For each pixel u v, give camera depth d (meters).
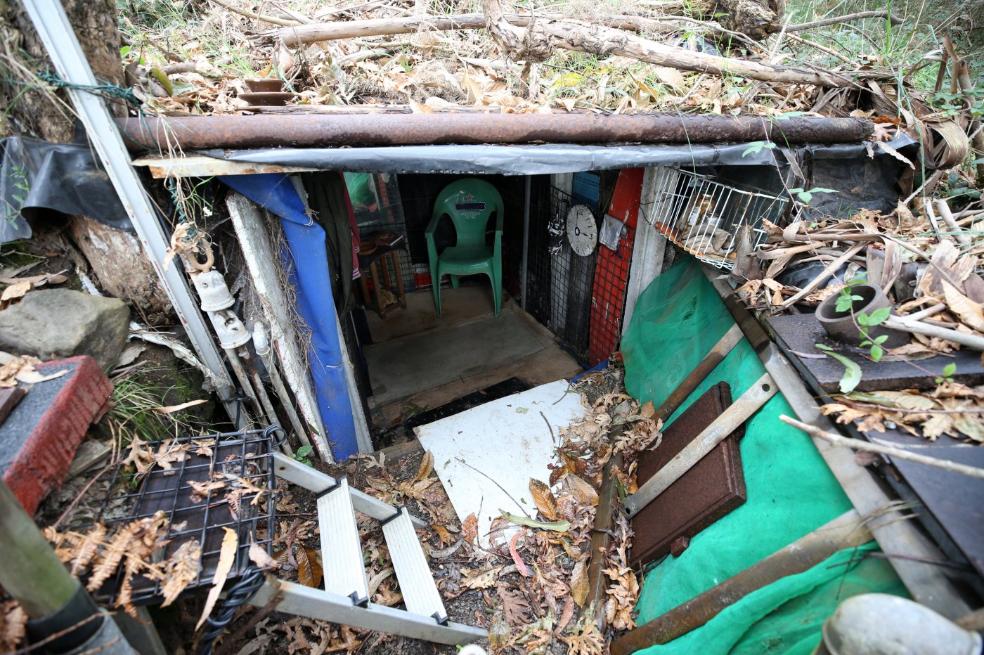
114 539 1.38
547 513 2.92
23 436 1.40
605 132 2.11
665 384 3.11
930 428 1.30
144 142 1.81
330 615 1.75
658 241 3.39
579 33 2.17
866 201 2.38
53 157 1.77
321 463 3.12
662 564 2.29
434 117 1.98
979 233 1.83
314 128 1.87
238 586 1.38
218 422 2.55
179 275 2.17
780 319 1.87
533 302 5.72
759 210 2.46
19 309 1.87
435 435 3.52
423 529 2.88
